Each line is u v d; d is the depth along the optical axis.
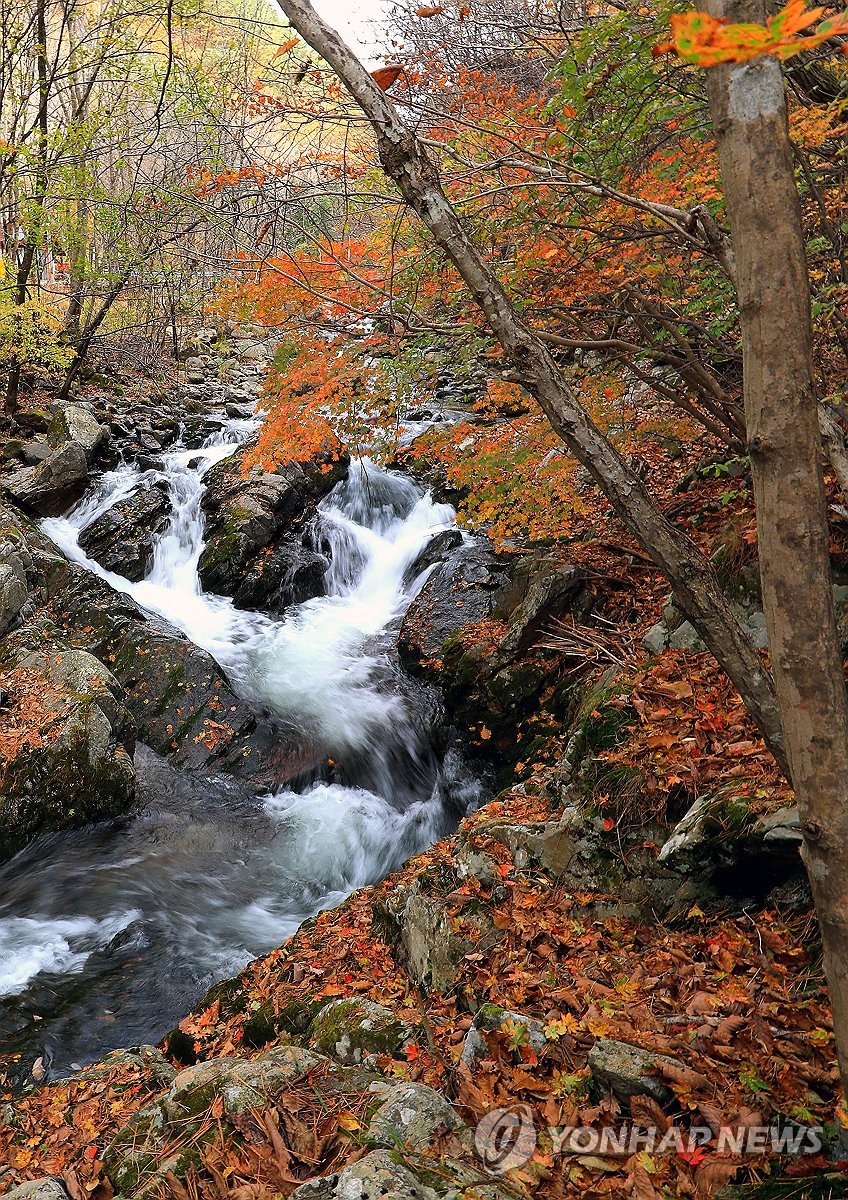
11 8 13.25
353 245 5.20
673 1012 3.29
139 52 12.95
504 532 7.54
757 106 1.54
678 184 4.27
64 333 15.23
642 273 4.62
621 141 4.20
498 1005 3.63
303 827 7.83
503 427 7.02
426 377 5.71
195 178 6.17
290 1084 3.26
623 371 6.55
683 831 3.92
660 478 8.97
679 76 4.15
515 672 7.72
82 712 7.96
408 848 7.63
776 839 3.53
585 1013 3.38
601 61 3.84
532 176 4.55
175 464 13.78
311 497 12.44
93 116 12.66
